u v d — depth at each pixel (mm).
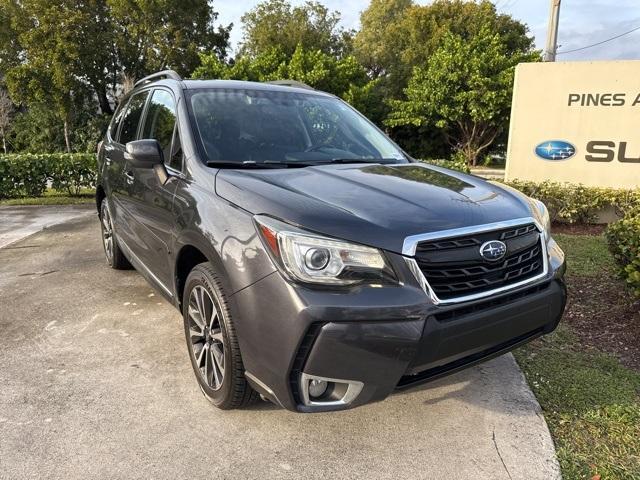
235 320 2381
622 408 2875
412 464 2428
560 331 3883
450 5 32031
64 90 26062
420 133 29578
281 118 3623
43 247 6375
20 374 3199
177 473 2354
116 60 28156
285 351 2150
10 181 10531
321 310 2080
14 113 33062
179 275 3131
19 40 26562
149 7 26016
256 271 2262
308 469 2391
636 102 7777
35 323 3977
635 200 6930
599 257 5797
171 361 3381
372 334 2107
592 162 8094
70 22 25109
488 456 2486
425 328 2164
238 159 3129
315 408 2229
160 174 3262
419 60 32250
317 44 33781
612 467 2414
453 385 3123
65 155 10867
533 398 2980
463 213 2449
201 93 3598
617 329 3900
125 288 4773
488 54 21938
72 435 2607
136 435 2611
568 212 7684
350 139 3742
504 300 2451
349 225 2240
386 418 2789
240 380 2529
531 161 8352
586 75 7910
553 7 13508
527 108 8234
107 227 5281
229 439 2590
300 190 2584
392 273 2188
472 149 25797
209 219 2609
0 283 4934
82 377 3172
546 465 2424
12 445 2525
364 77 26125
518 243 2545
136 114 4391
